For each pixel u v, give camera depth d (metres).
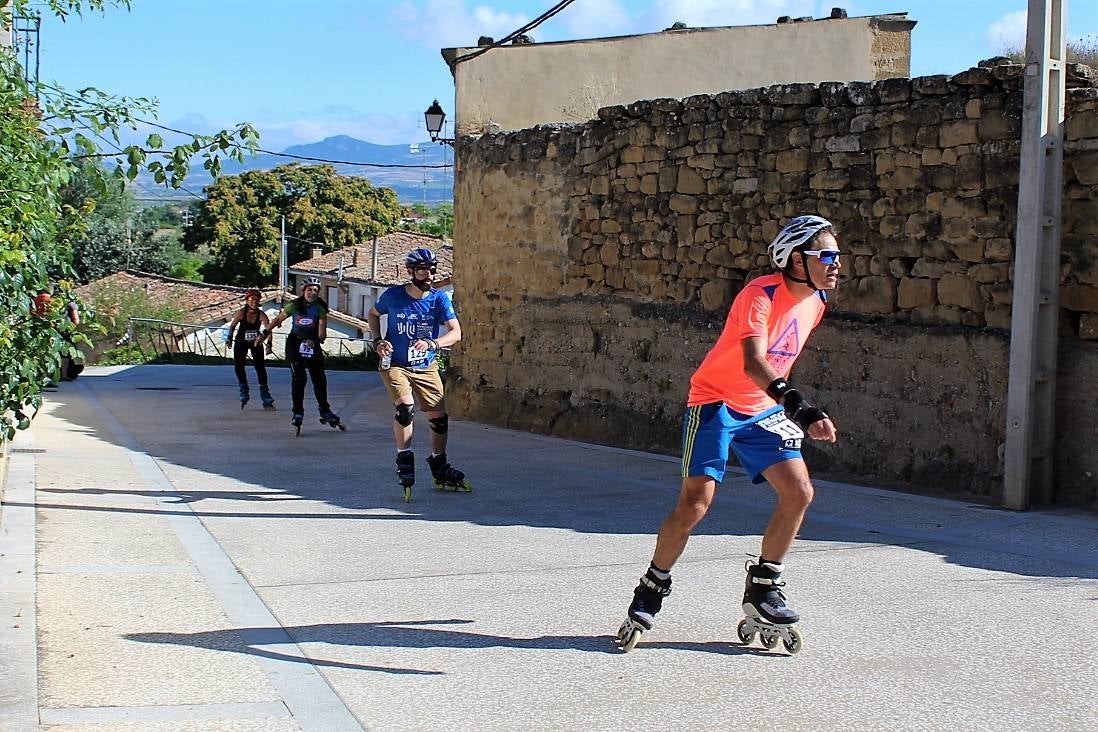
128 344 38.41
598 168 12.88
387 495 9.16
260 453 11.55
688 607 5.83
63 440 12.26
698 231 11.59
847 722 4.30
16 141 6.35
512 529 7.85
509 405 14.26
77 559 6.83
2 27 7.00
